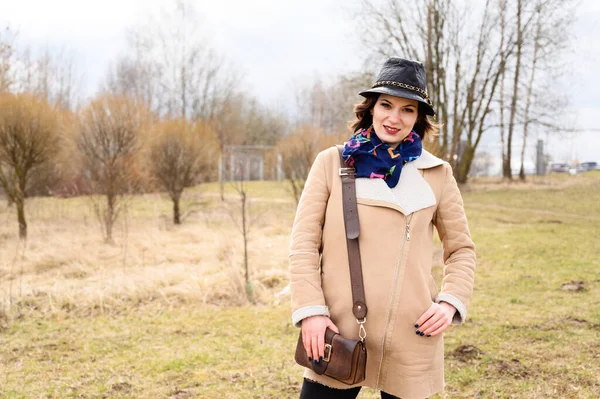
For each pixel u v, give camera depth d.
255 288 6.46
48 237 10.21
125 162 10.83
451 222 1.93
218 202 17.58
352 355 1.69
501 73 24.58
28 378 3.84
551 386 3.55
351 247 1.82
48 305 5.84
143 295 6.16
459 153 26.56
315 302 1.77
